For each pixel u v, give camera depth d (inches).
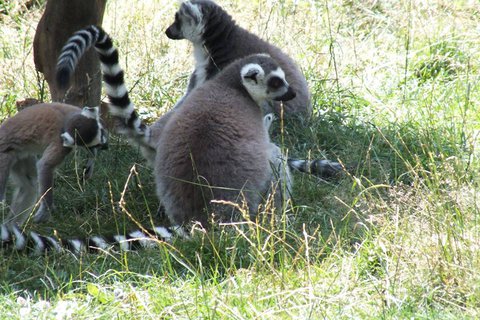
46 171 593.9
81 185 663.1
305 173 672.4
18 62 890.7
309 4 1107.3
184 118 593.9
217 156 575.5
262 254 494.0
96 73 748.0
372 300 454.3
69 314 440.5
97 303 462.0
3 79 856.3
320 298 435.5
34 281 502.9
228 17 834.8
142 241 553.0
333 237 555.5
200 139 578.9
